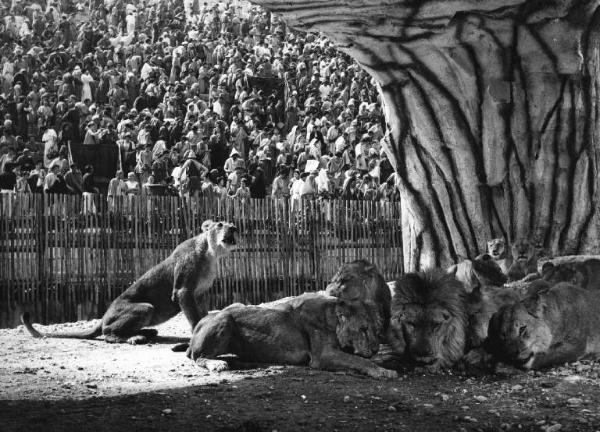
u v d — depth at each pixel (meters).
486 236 10.78
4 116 25.25
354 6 9.16
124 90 28.58
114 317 9.73
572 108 10.18
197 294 9.80
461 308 6.92
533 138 10.37
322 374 6.78
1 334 10.79
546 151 10.38
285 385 6.32
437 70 10.09
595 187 10.52
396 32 9.64
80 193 18.23
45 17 36.53
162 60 31.56
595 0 9.20
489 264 8.27
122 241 15.26
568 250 10.57
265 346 7.25
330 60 32.62
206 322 7.61
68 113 24.03
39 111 25.27
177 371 7.18
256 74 30.88
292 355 7.19
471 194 10.72
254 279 16.31
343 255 17.22
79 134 24.08
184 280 9.66
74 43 33.91
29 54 30.55
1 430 4.99
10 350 9.01
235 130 24.45
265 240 16.48
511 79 10.05
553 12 9.20
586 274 9.02
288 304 7.38
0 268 14.30
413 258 11.41
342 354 6.90
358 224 17.45
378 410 5.50
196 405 5.66
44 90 26.50
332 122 27.22
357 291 7.00
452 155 10.62
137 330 9.71
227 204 16.17
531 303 6.80
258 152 23.28
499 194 10.69
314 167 21.64
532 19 9.33
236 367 7.23
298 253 16.77
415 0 9.05
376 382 6.45
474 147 10.48
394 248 17.78
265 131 25.56
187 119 25.42
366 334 6.96
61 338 10.03
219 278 15.97
